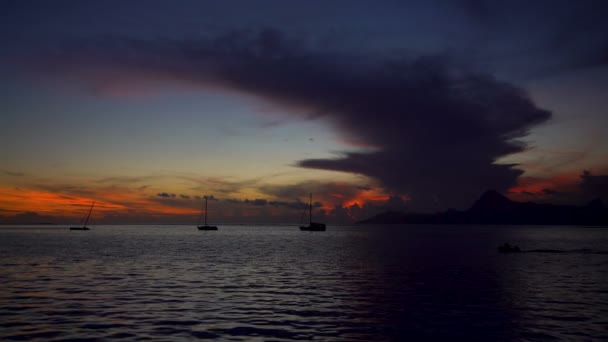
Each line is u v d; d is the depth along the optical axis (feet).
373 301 96.73
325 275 144.15
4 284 120.16
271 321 77.46
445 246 333.21
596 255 235.61
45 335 68.03
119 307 88.79
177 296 101.81
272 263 186.39
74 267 164.86
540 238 520.42
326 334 69.21
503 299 99.71
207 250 271.08
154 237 501.97
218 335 68.23
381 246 331.77
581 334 69.77
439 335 69.05
